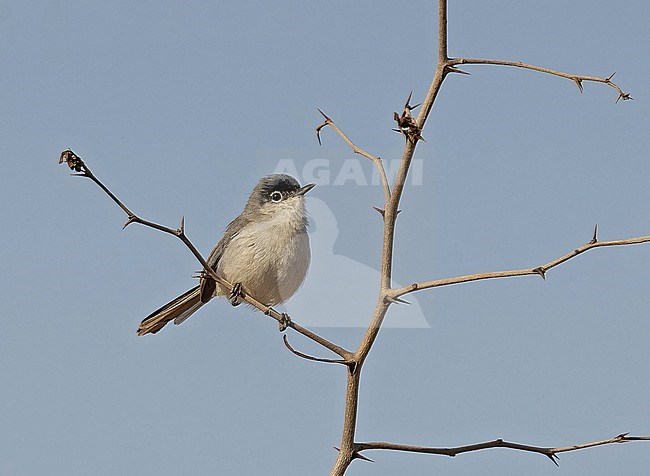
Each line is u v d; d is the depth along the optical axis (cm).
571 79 489
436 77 477
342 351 464
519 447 489
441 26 475
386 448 473
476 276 450
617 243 443
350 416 467
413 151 457
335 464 468
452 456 483
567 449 490
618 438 488
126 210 466
